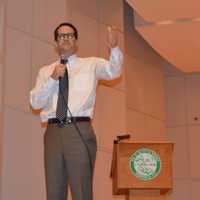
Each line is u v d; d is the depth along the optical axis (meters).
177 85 9.48
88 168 3.96
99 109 6.77
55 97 4.16
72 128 3.99
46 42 6.30
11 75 5.91
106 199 6.58
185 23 7.39
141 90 8.55
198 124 9.20
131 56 8.42
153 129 8.72
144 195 4.47
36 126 6.00
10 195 5.64
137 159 4.41
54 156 4.00
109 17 7.26
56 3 6.48
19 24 6.14
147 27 7.65
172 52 8.34
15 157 5.76
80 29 6.69
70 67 4.24
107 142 6.77
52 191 3.98
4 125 5.73
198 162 9.05
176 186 9.05
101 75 4.25
